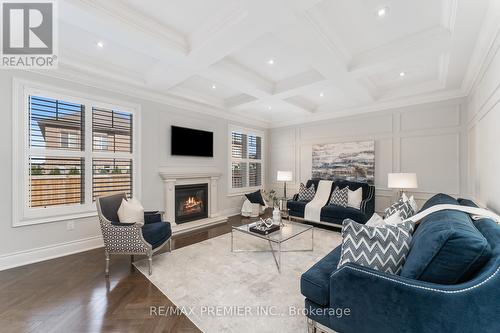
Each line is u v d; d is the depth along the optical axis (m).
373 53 2.76
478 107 2.87
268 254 2.99
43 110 2.84
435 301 1.04
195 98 4.36
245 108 5.08
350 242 1.43
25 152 2.70
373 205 4.13
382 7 2.06
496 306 0.94
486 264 1.02
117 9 2.03
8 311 1.82
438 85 3.64
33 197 2.77
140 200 3.75
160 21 2.29
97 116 3.31
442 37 2.29
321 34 2.28
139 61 3.11
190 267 2.60
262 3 1.84
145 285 2.22
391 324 1.15
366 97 4.05
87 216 3.16
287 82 3.70
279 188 6.23
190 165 4.54
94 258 2.86
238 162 5.67
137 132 3.74
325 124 5.33
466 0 1.77
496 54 2.08
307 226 3.29
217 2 2.03
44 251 2.82
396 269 1.35
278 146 6.27
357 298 1.25
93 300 1.97
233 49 2.50
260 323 1.69
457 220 1.28
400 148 4.26
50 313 1.80
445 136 3.81
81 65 2.97
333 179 5.14
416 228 1.64
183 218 4.36
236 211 5.54
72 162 3.08
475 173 3.09
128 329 1.63
